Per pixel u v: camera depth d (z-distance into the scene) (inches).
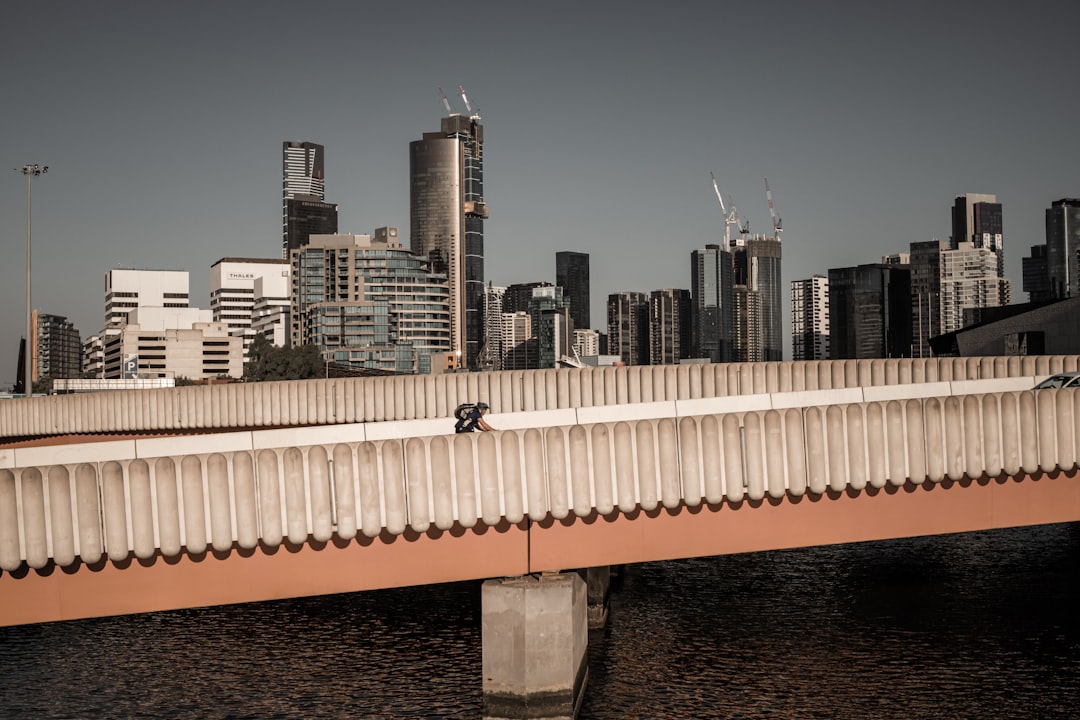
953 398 810.2
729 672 1059.3
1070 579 1402.6
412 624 1269.7
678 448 789.2
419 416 1656.0
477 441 763.4
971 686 1001.5
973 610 1262.3
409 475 757.3
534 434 766.5
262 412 1739.7
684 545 804.6
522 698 794.2
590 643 1172.5
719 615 1279.5
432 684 1051.9
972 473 810.8
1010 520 838.5
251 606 1365.7
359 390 1689.2
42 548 708.7
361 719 965.8
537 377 1609.3
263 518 737.6
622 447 776.3
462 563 786.2
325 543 761.6
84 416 1888.5
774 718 932.0
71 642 1222.9
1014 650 1102.4
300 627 1264.8
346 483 747.4
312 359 5442.9
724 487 797.2
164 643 1211.9
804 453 804.0
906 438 810.2
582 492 773.3
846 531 821.2
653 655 1120.2
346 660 1134.4
